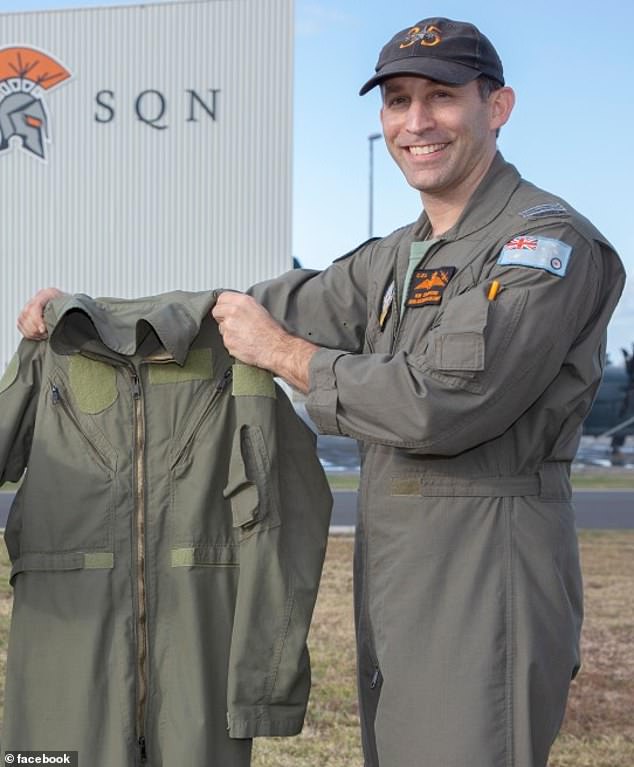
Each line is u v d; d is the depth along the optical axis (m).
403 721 2.09
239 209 19.97
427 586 2.10
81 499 2.37
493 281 2.01
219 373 2.43
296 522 2.40
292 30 19.83
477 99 2.23
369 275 2.51
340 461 15.57
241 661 2.29
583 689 4.02
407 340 2.24
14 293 20.20
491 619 2.05
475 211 2.21
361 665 2.37
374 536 2.24
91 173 20.12
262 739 3.46
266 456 2.31
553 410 2.13
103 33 19.98
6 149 20.16
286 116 19.84
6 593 5.20
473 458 2.12
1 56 20.06
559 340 2.03
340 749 3.38
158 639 2.37
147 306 2.44
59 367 2.43
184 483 2.39
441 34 2.20
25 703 2.36
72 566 2.36
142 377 2.41
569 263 2.04
